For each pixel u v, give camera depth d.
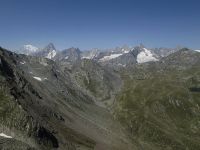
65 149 138.25
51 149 128.88
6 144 105.19
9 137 113.38
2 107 127.94
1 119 121.38
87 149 153.50
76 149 146.38
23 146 108.12
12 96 138.38
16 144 107.88
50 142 133.38
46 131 138.50
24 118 126.62
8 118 123.31
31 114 145.00
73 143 153.12
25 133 121.81
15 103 132.75
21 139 117.00
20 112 128.25
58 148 135.00
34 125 128.25
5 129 117.56
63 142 144.62
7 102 132.12
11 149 103.12
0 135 112.94
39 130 129.75
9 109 128.12
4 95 137.75
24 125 124.50
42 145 125.44
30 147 110.25
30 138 121.50
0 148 100.69
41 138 128.75
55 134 148.38
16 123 123.06
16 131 119.62
